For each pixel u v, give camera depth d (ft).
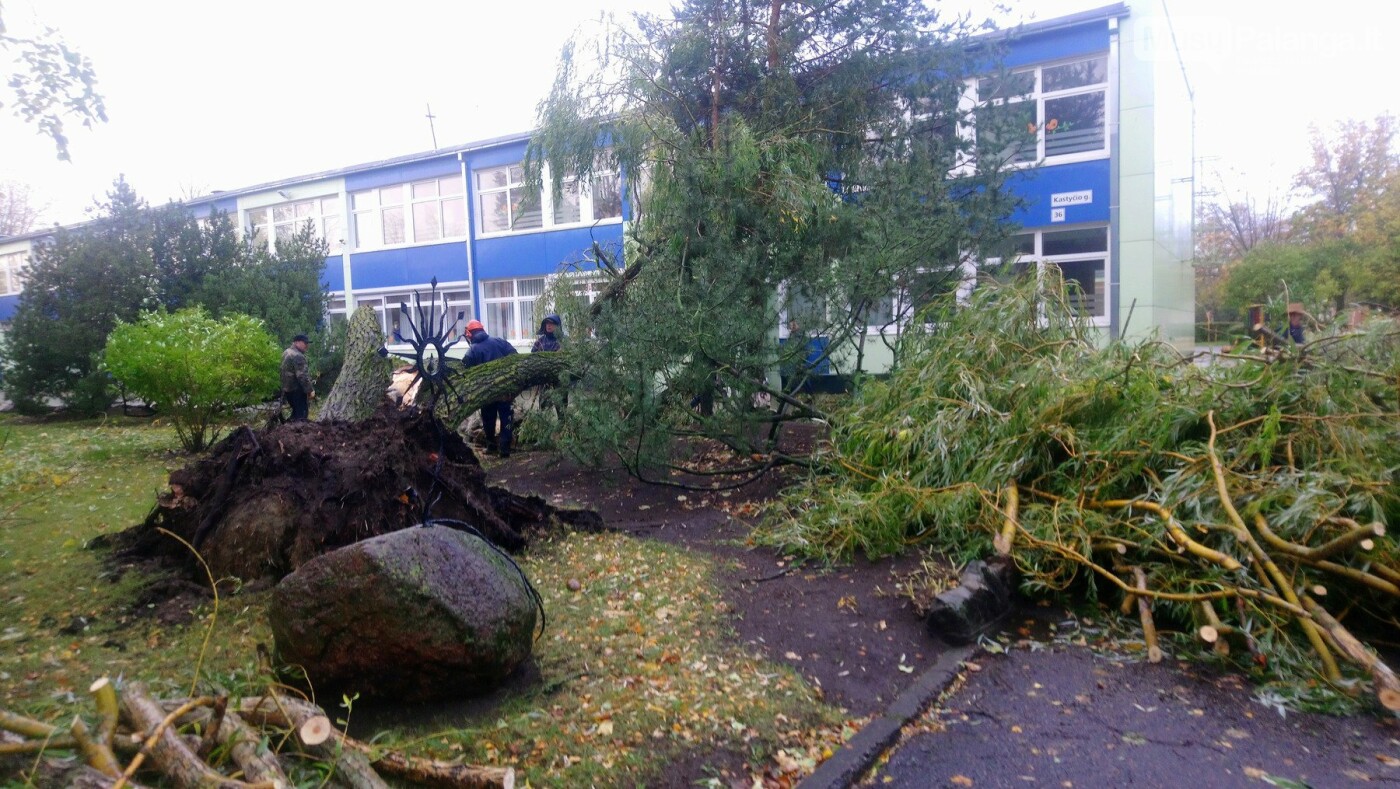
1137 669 16.15
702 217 30.81
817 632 17.62
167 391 40.86
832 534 22.27
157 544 21.06
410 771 11.05
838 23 36.40
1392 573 15.85
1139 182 49.06
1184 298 69.41
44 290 65.62
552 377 37.93
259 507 19.47
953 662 16.29
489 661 13.70
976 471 21.75
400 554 13.50
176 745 9.36
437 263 83.66
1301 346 20.54
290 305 66.74
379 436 21.81
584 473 34.71
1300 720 13.99
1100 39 49.32
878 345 47.32
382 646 13.21
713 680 15.24
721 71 36.19
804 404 31.35
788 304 31.30
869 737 13.41
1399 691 13.43
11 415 69.77
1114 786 12.14
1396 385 19.43
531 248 77.51
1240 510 17.67
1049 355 24.40
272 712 10.93
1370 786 11.93
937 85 37.60
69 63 22.99
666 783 11.87
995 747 13.41
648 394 28.78
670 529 26.09
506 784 10.40
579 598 19.27
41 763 9.10
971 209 35.65
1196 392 21.24
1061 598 19.20
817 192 30.78
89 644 16.03
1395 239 92.32
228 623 16.93
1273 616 15.87
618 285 34.81
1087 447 20.76
